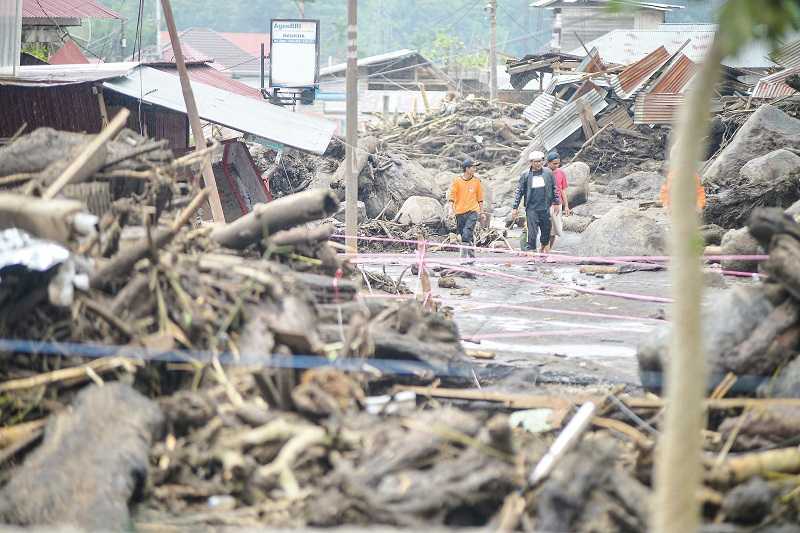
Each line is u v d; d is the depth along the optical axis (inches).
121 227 875.4
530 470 653.9
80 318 762.8
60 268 757.9
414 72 6875.0
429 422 666.8
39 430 695.7
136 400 694.5
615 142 3777.1
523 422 792.3
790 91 3590.1
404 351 840.9
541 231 2060.8
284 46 3668.8
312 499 639.8
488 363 1020.5
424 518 605.3
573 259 1683.1
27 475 625.0
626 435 779.4
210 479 673.6
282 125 1891.0
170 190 967.0
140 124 1704.0
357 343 795.4
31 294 754.8
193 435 698.2
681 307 446.0
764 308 809.5
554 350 1151.0
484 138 4274.1
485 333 1274.6
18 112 1573.6
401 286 1395.2
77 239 789.2
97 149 900.0
